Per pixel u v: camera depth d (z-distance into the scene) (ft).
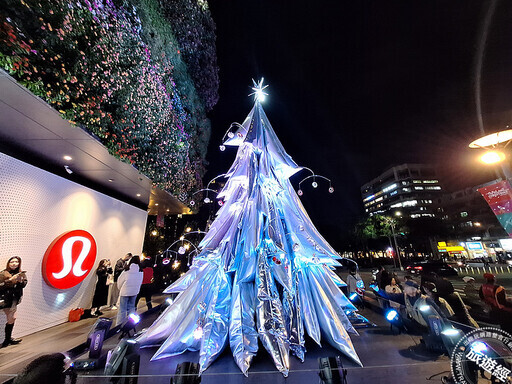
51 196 19.58
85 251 22.39
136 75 18.01
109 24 15.07
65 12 11.68
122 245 29.86
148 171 22.80
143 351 12.76
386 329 16.02
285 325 12.44
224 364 11.29
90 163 20.21
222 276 13.78
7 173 16.20
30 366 4.75
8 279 14.87
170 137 25.07
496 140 14.52
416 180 222.28
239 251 13.89
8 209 16.14
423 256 152.35
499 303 12.82
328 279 15.37
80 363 11.05
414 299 14.60
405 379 9.60
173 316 13.62
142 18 20.17
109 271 25.23
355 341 14.03
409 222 132.26
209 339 11.89
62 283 19.72
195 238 53.93
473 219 141.79
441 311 12.57
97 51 14.12
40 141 16.40
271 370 10.67
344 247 175.94
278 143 16.05
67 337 16.39
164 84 24.02
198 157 36.76
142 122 19.52
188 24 30.73
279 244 13.20
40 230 18.45
